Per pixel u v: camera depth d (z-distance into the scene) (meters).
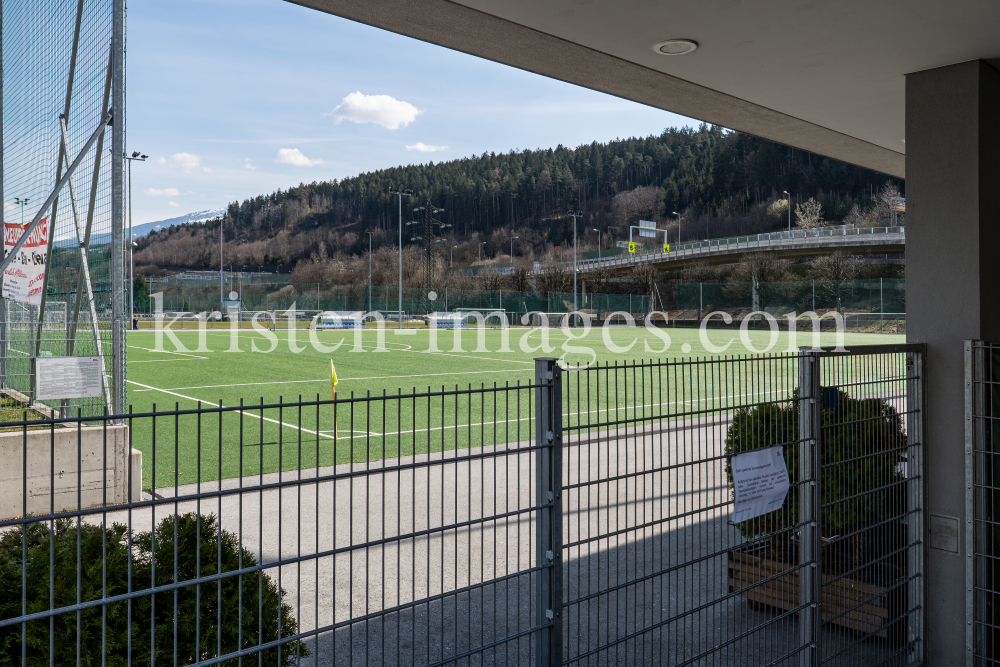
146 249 134.12
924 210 4.66
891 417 4.28
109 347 7.09
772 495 3.56
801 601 3.76
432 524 6.31
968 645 4.32
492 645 2.66
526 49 4.68
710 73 4.98
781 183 120.56
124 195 7.00
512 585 5.07
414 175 157.62
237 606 2.57
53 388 6.46
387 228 149.75
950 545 4.42
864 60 4.61
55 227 8.12
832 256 76.38
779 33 4.25
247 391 16.06
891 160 7.54
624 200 140.00
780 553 4.53
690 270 88.88
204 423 11.66
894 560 4.32
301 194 155.38
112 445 6.73
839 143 6.88
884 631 4.22
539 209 153.12
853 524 4.05
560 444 2.80
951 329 4.48
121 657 2.31
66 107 7.92
